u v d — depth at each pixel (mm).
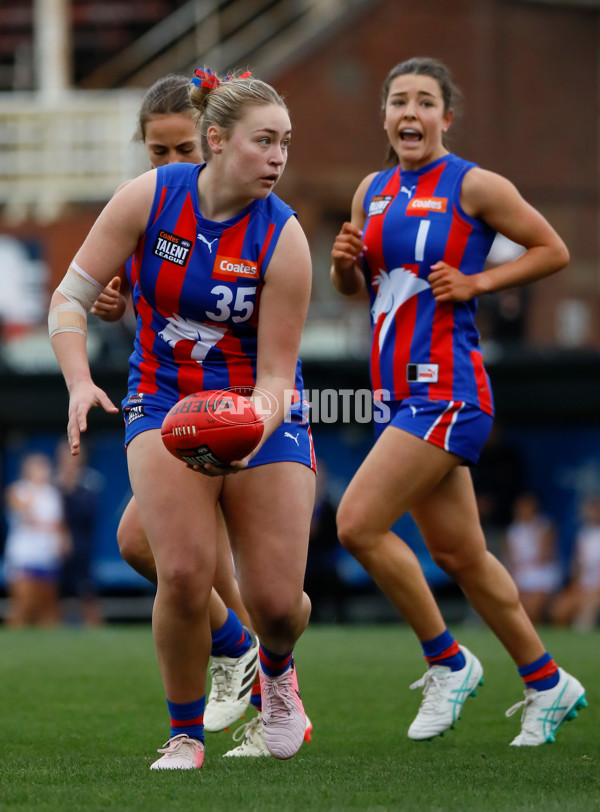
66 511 42312
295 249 12320
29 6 70250
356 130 65438
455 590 46938
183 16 69188
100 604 48438
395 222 16109
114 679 21328
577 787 11688
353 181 65312
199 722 12938
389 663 23672
